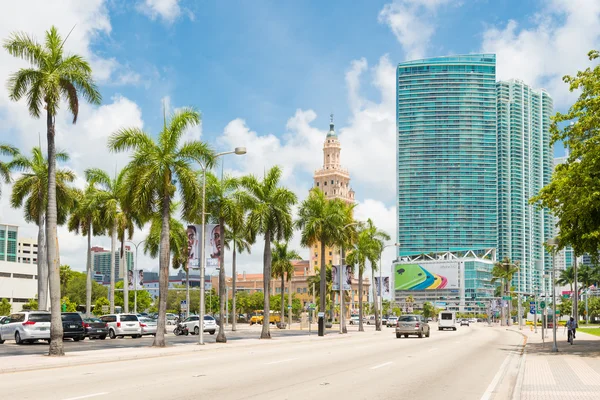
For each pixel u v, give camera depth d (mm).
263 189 47281
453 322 83750
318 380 16859
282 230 47688
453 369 21219
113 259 55656
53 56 27656
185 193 35469
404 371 20000
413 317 52438
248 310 138250
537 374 19641
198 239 36906
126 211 35875
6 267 113812
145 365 21906
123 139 34656
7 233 133375
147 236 69500
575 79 32750
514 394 14227
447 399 13648
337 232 56625
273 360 24359
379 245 78438
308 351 31109
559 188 31969
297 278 180875
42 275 49281
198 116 35906
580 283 147625
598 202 29188
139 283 62062
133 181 34844
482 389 15703
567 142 33000
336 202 62250
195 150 35750
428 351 31625
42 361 22312
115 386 15203
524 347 37250
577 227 32469
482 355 29344
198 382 16125
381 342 42781
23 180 49938
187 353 29609
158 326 33906
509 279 128375
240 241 67875
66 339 44875
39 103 27406
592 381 17500
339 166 186250
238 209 43094
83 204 54906
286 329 80750
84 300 126062
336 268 61812
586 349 34656
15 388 14867
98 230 60219
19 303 114312
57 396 13328
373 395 13969
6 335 39031
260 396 13453
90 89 28078
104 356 24984
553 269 33312
